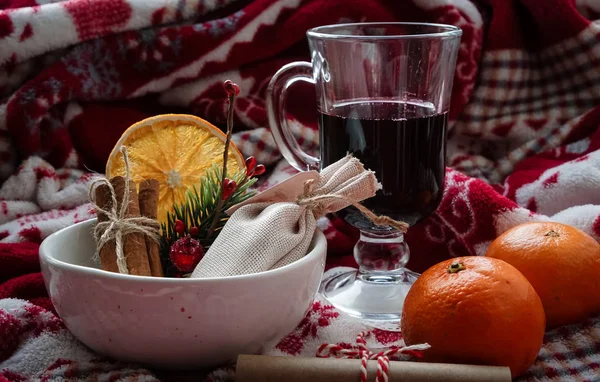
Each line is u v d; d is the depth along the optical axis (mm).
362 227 600
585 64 790
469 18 797
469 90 798
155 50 754
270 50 780
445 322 500
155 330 481
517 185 727
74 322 498
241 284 477
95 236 524
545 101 814
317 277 515
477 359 500
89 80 752
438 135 588
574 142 788
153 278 471
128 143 579
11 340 544
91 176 734
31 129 730
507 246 564
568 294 547
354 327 568
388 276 621
